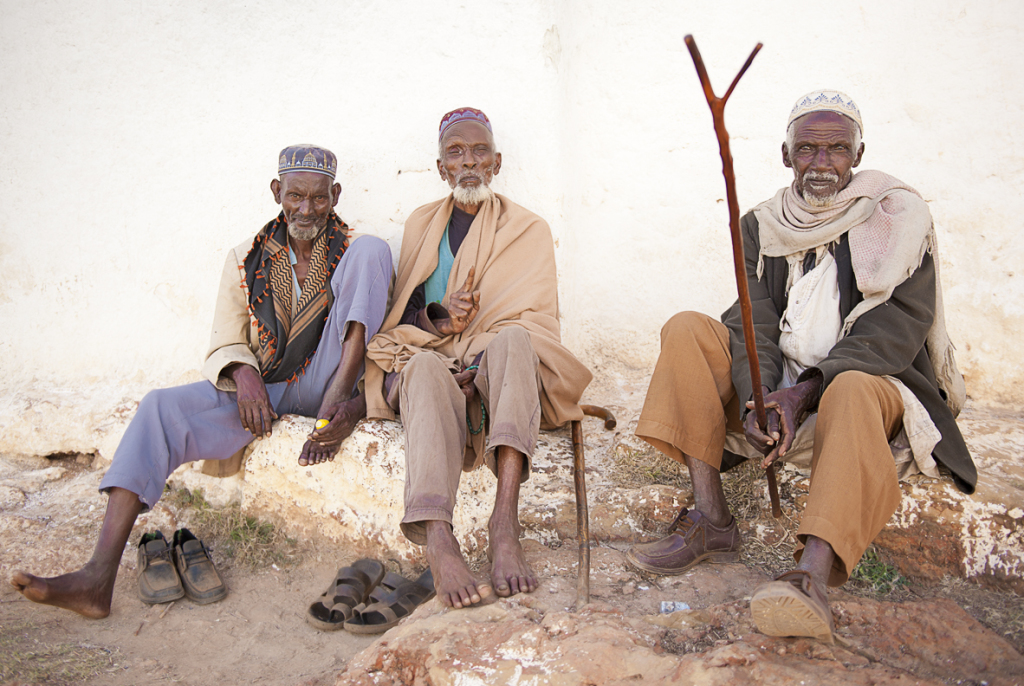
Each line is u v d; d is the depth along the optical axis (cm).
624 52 396
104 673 223
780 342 264
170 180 402
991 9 352
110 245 407
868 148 368
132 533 314
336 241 321
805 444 257
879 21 366
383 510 282
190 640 244
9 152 418
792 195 271
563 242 372
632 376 388
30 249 414
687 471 304
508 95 369
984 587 239
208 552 294
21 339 414
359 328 297
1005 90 351
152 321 401
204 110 400
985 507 245
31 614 260
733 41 384
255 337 316
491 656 196
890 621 204
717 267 384
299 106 393
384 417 295
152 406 279
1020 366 346
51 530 315
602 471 314
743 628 201
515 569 231
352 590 257
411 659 201
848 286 254
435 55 378
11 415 383
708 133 386
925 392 245
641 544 252
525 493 297
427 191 380
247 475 313
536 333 287
